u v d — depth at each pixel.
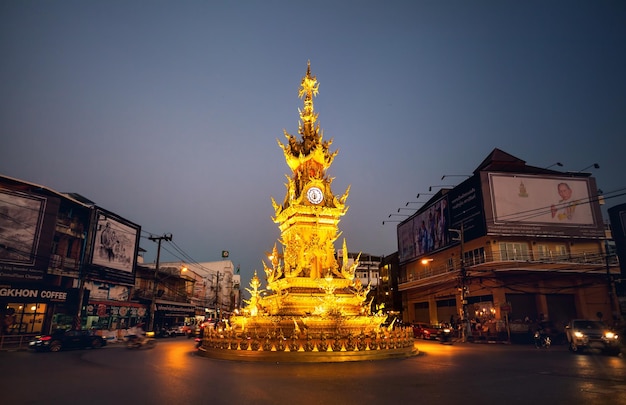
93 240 41.38
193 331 44.72
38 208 35.31
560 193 40.47
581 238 39.44
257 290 22.61
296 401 9.42
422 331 38.47
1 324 32.28
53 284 36.88
